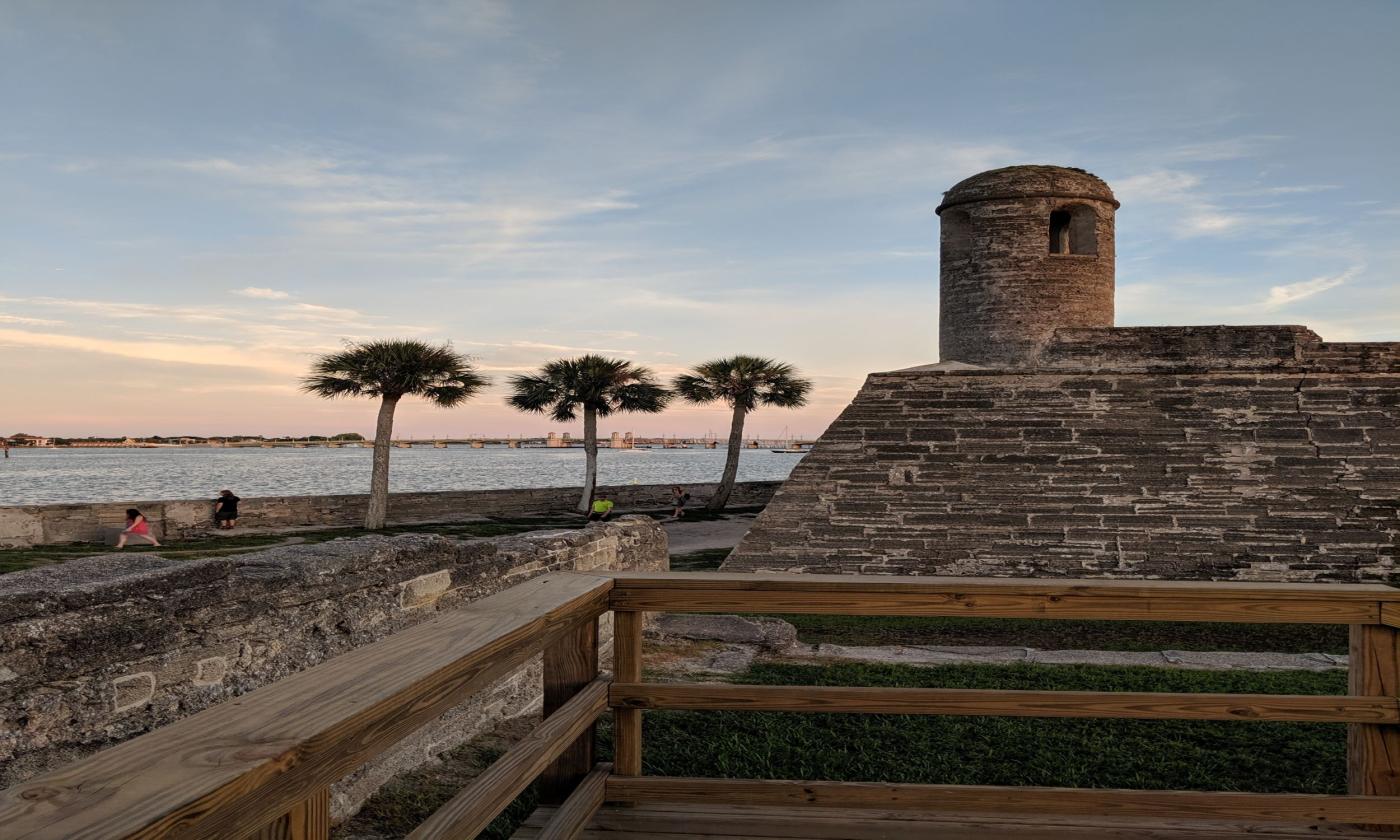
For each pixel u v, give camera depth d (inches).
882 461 651.5
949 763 232.1
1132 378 657.6
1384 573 580.7
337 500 1167.0
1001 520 623.8
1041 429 648.4
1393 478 605.6
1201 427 637.9
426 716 79.3
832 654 390.0
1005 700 132.2
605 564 420.2
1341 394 637.3
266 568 212.2
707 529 1163.3
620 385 1441.9
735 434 1536.7
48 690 154.3
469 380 1160.2
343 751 66.1
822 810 143.4
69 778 52.2
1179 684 332.8
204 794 50.9
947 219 904.9
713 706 137.3
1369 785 131.2
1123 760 235.3
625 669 142.0
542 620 109.3
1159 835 135.0
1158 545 601.9
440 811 88.0
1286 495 608.4
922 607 132.8
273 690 72.6
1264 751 242.5
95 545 886.4
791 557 631.8
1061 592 130.8
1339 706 128.6
